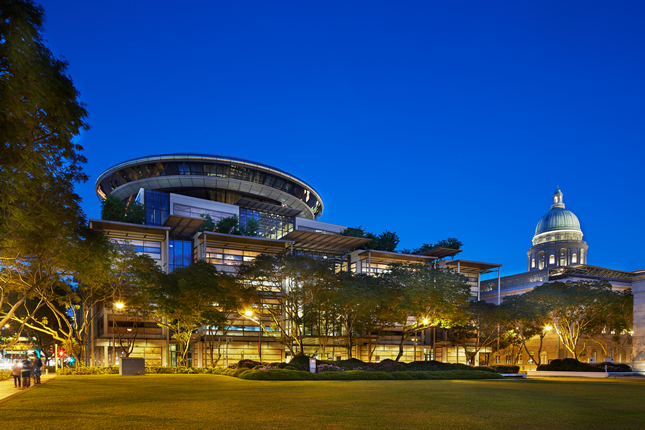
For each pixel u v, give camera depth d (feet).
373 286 158.20
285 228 338.95
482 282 359.05
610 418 50.60
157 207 285.64
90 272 123.44
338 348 247.50
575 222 510.99
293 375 120.67
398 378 130.93
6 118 47.83
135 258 156.56
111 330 211.00
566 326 207.92
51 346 260.42
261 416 49.06
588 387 105.70
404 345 261.03
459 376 142.82
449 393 81.92
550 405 63.41
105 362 207.62
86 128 62.13
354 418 48.21
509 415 52.21
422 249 314.55
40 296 149.48
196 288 155.94
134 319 191.31
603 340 261.44
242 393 77.56
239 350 226.79
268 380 116.98
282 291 168.35
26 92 48.39
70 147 60.75
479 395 78.43
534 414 53.31
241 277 166.61
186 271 165.68
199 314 165.78
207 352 219.82
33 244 89.56
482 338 278.67
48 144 61.36
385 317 168.86
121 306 160.66
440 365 163.63
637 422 47.85
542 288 201.87
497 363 287.28
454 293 162.61
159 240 232.53
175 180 312.71
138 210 260.01
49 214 70.85
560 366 188.24
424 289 157.79
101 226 214.69
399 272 171.83
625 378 161.58
